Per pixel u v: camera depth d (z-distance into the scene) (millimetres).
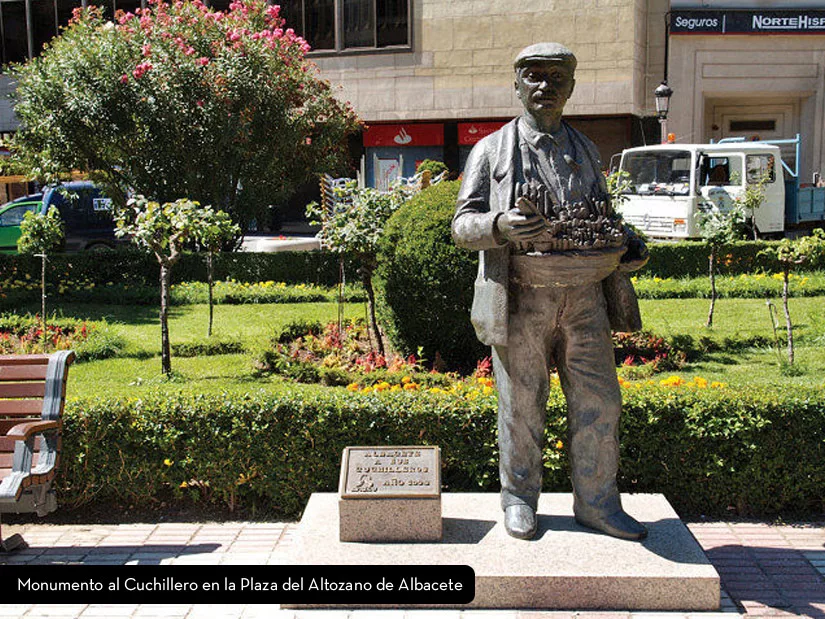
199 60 14922
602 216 4316
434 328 8836
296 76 16266
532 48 4348
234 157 15336
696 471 5680
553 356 4621
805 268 13914
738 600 4426
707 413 5656
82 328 10500
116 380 8539
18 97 15625
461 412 5746
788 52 23812
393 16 24531
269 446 5734
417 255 8703
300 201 27016
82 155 15172
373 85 24984
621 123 24422
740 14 23438
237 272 14352
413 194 10312
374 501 4523
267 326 11016
